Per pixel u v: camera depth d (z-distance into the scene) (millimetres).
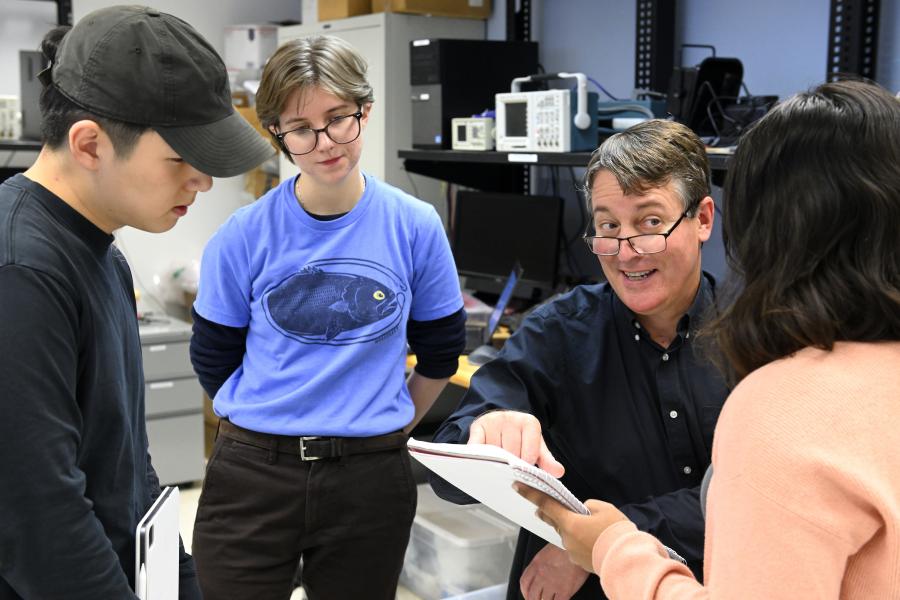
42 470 1063
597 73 3783
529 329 1581
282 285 2023
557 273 3619
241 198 4957
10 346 1049
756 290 879
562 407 1568
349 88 1907
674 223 1430
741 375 908
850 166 837
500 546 2873
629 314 1529
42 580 1087
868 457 787
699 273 1511
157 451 4074
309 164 1951
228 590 2037
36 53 4160
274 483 1993
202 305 2072
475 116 3527
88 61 1126
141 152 1140
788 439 799
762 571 793
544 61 4047
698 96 2920
